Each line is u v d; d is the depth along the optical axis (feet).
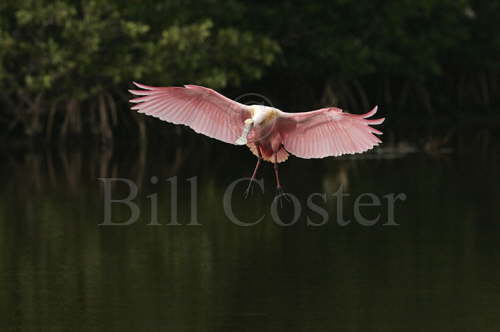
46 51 99.66
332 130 25.72
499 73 158.40
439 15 135.44
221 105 25.75
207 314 42.32
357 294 45.42
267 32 119.34
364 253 53.52
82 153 102.32
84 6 101.55
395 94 147.33
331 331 39.88
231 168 88.94
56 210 65.92
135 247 55.01
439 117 144.56
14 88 103.55
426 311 42.70
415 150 103.24
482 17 146.51
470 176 80.74
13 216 63.67
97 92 103.65
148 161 94.84
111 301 44.34
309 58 124.67
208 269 49.93
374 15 129.18
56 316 42.16
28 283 47.42
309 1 122.62
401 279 47.85
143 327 40.63
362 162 92.94
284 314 42.32
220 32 103.76
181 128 116.67
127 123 116.06
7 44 97.60
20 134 113.39
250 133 25.62
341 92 130.52
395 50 133.59
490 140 111.96
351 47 121.08
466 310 42.73
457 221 61.82
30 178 81.56
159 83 106.11
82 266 50.62
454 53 147.84
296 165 91.56
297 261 51.55
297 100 133.49
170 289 46.34
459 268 49.90
